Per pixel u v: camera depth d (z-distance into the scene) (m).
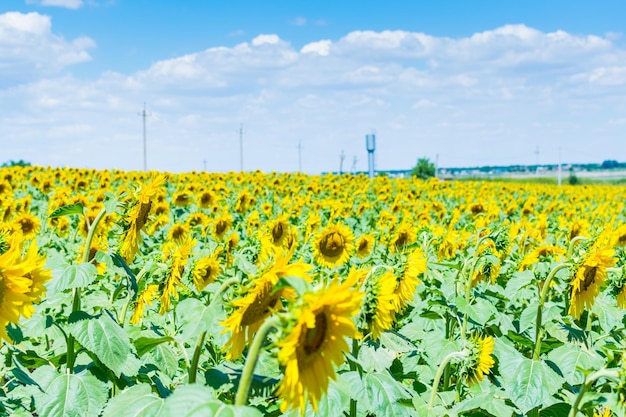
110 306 4.69
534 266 5.54
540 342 5.10
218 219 11.86
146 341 3.92
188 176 31.72
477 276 7.03
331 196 25.56
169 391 3.92
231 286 3.15
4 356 4.51
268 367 3.96
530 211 21.83
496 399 4.70
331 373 2.46
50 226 12.77
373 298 3.79
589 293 5.09
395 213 20.03
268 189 28.83
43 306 4.58
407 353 6.20
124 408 3.25
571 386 5.14
